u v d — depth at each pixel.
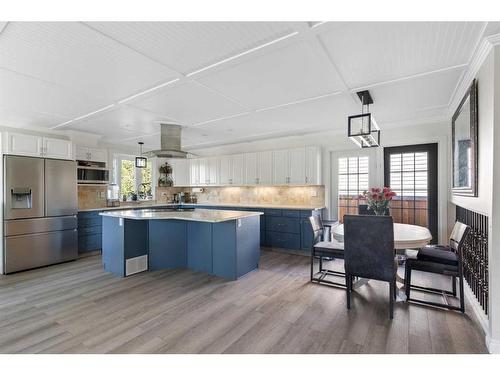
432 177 4.23
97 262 4.41
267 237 5.28
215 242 3.69
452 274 2.56
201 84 2.77
